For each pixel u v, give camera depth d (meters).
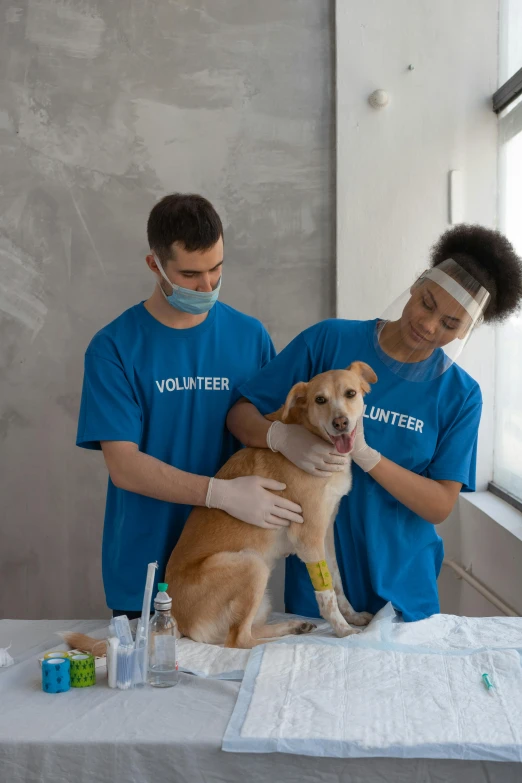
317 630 1.86
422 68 3.22
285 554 1.96
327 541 1.95
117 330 1.99
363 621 1.89
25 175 3.42
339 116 3.24
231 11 3.35
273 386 2.00
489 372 3.28
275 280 3.38
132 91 3.38
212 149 3.37
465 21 3.20
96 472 3.46
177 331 2.00
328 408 1.77
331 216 3.36
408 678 1.49
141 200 3.40
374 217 3.25
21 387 3.46
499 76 3.21
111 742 1.27
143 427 2.01
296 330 3.39
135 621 1.92
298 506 1.85
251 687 1.46
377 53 3.22
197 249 1.80
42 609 3.50
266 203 3.37
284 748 1.24
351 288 3.27
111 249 3.42
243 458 1.98
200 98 3.37
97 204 3.41
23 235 3.43
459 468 1.88
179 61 3.37
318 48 3.33
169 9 3.36
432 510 1.85
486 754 1.23
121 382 1.94
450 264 1.72
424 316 1.73
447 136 3.23
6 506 3.49
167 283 1.90
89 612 3.49
